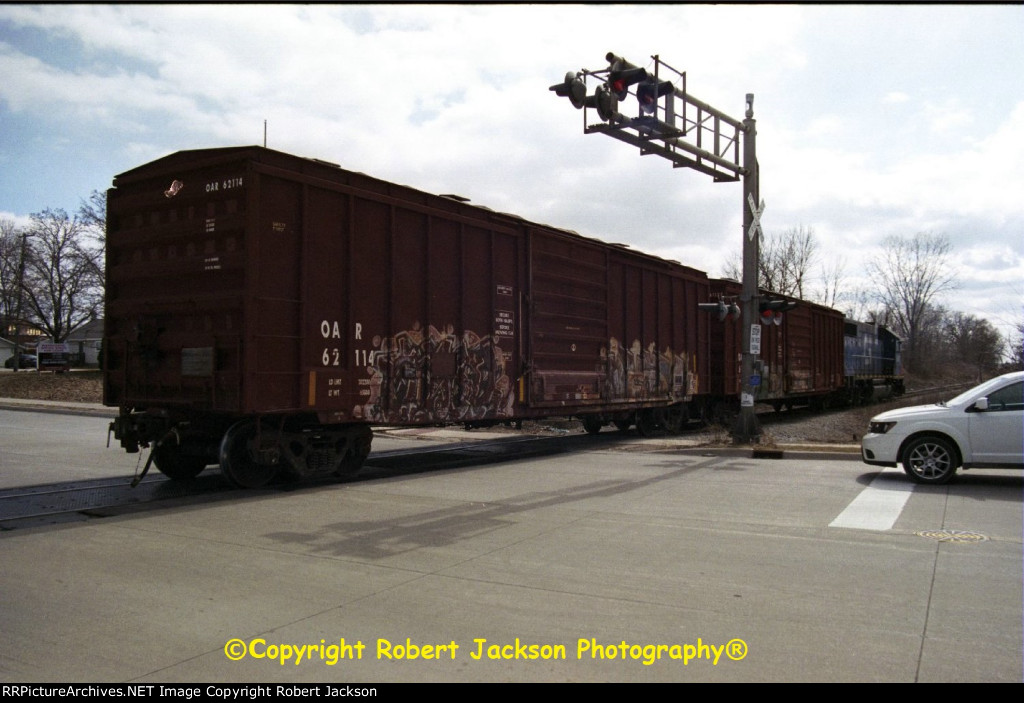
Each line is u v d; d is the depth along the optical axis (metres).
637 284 18.09
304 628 4.61
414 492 9.88
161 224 10.41
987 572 5.85
